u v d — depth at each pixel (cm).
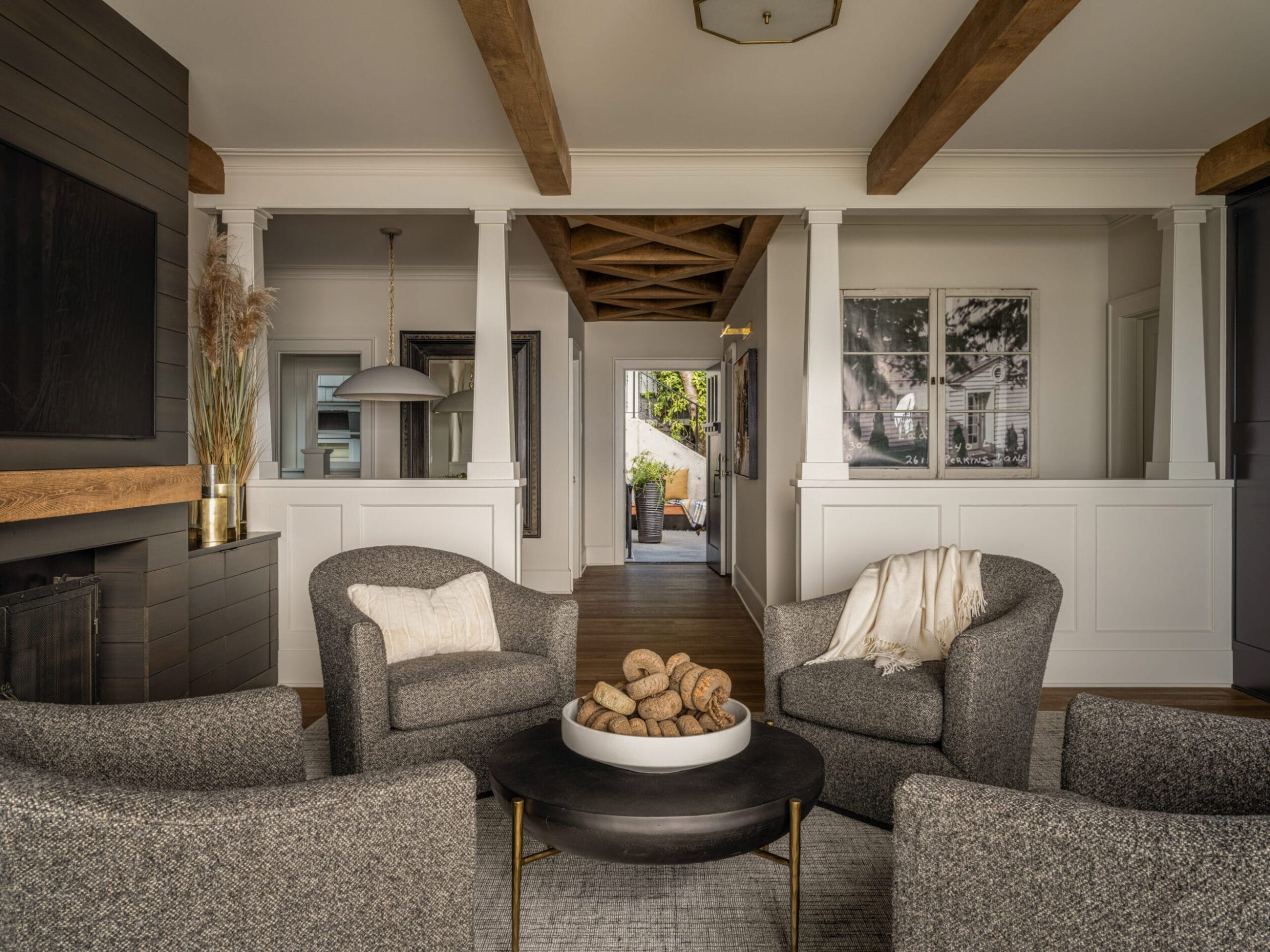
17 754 131
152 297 273
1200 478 403
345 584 274
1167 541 400
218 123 357
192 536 355
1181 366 406
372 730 229
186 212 298
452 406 645
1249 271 392
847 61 303
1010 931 106
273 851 103
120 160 258
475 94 329
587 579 734
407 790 111
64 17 231
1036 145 384
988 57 260
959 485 398
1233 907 93
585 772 178
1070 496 399
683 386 1215
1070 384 528
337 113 346
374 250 582
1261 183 383
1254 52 297
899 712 228
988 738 221
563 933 183
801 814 166
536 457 664
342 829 107
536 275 656
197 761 148
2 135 204
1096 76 315
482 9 231
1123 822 100
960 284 526
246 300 362
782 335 516
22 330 208
